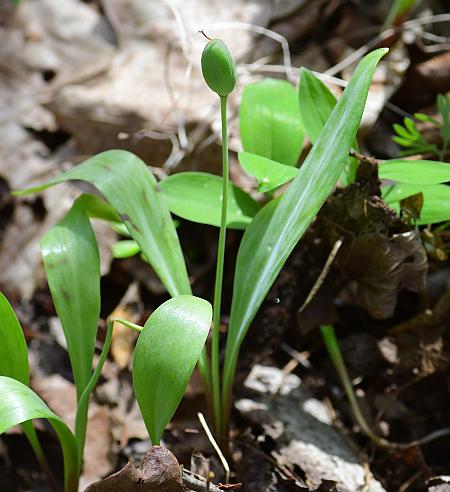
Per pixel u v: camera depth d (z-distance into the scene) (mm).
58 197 484
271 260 347
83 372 358
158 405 319
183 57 498
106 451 406
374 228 378
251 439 391
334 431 400
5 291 467
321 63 496
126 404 422
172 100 470
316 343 427
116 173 366
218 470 377
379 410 406
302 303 408
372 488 377
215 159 461
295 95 403
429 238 384
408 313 421
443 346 397
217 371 365
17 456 414
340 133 332
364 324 425
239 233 451
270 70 484
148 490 325
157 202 369
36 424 415
